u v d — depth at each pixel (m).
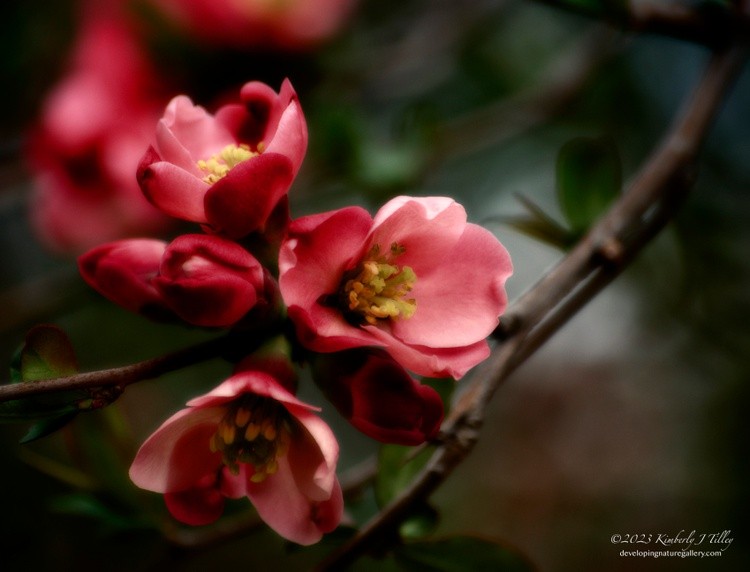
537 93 0.57
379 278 0.42
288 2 0.53
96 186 0.54
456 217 0.42
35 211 0.56
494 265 0.42
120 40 0.53
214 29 0.53
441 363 0.41
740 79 0.61
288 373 0.41
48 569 0.55
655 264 0.55
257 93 0.42
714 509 0.61
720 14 0.48
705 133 0.47
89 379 0.40
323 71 0.55
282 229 0.42
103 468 0.46
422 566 0.43
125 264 0.42
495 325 0.42
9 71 0.60
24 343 0.41
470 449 0.42
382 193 0.54
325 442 0.40
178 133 0.43
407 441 0.41
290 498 0.41
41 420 0.40
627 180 0.60
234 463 0.41
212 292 0.40
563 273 0.44
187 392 0.57
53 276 0.57
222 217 0.41
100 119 0.53
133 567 0.56
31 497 0.55
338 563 0.42
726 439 0.62
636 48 0.61
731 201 0.56
